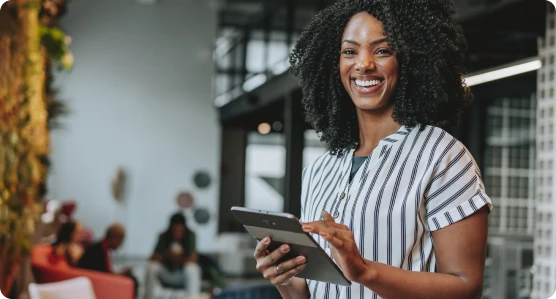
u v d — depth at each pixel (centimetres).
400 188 159
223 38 1603
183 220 921
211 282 956
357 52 169
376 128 173
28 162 454
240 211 153
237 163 2033
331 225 143
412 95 169
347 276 143
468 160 159
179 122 1622
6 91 396
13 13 402
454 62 174
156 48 1617
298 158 1035
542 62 447
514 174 1324
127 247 1585
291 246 150
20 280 527
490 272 774
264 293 529
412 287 146
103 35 1595
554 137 430
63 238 689
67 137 1565
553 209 428
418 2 167
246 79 1320
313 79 191
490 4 502
